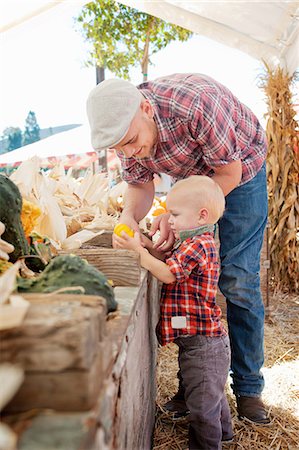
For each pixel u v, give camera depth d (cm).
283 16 382
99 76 883
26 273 116
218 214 162
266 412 198
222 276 196
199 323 157
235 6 381
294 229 427
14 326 55
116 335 86
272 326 333
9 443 46
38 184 186
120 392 89
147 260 153
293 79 432
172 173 186
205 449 161
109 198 302
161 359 259
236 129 180
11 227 123
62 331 56
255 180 190
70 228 221
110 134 146
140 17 768
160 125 160
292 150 430
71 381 56
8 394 49
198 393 158
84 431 52
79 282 93
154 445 179
